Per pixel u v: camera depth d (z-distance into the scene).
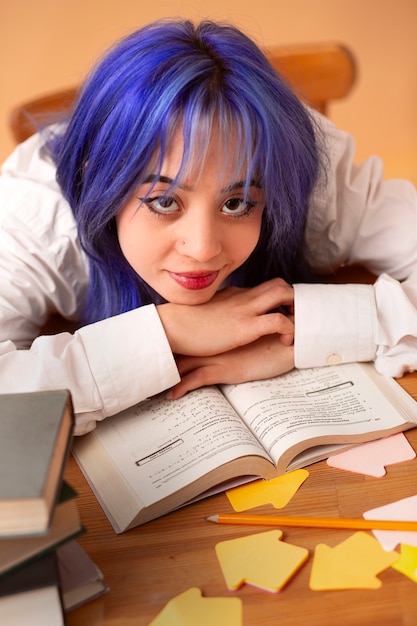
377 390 0.89
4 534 0.54
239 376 0.90
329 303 0.93
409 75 2.73
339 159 1.10
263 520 0.72
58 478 0.58
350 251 1.15
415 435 0.83
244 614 0.63
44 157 1.11
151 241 0.87
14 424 0.59
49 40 2.70
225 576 0.67
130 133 0.83
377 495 0.75
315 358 0.92
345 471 0.79
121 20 2.71
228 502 0.75
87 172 0.90
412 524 0.70
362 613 0.63
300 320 0.92
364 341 0.92
